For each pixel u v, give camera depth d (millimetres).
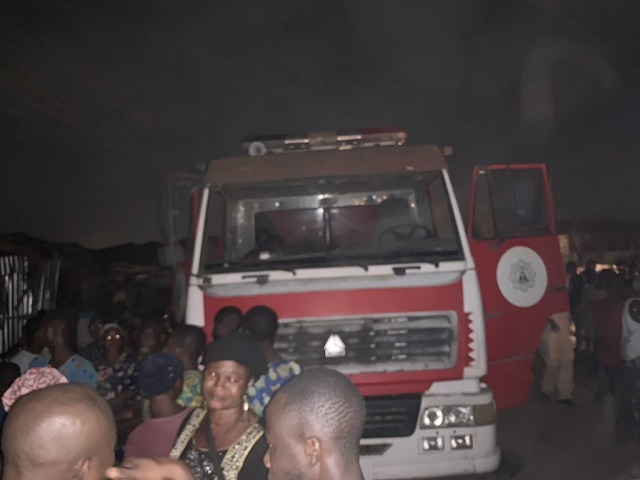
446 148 6820
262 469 3213
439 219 6250
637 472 7188
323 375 2609
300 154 6656
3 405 3818
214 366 3369
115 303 10281
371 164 6484
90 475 2422
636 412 8141
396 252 6055
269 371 4184
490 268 6484
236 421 3363
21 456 2365
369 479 5820
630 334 8172
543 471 7445
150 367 3746
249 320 5191
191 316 5961
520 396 6633
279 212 6703
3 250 15836
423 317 5871
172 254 6582
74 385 2527
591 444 8273
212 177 6508
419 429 5836
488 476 7324
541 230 6773
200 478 3254
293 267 5988
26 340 5973
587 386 11555
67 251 17547
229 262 6078
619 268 14742
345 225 6668
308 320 5883
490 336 6430
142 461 2549
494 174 6500
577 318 12461
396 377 5828
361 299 5875
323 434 2480
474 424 5855
